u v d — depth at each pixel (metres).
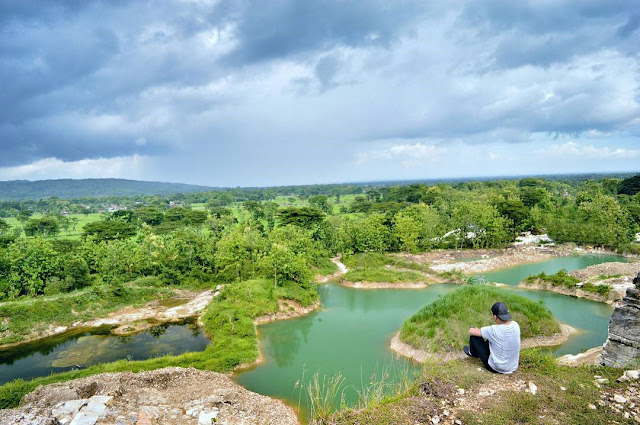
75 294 49.03
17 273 51.88
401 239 82.94
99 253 62.28
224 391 22.95
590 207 96.06
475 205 92.25
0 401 23.89
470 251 85.06
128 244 69.38
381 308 46.56
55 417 16.12
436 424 10.94
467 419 10.91
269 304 44.22
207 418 18.11
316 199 165.25
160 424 16.89
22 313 42.50
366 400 14.00
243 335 36.78
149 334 40.34
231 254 58.69
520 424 10.62
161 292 55.47
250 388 26.72
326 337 36.94
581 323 37.97
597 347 28.86
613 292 45.62
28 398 21.61
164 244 68.31
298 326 40.59
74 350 36.53
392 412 11.70
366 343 34.75
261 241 62.19
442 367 14.08
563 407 11.23
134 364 30.08
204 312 45.47
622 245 79.94
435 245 89.94
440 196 141.00
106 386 21.61
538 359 13.97
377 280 58.72
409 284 57.84
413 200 172.00
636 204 102.69
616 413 10.96
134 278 60.91
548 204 118.06
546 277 53.97
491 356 13.22
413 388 13.16
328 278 65.12
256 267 57.41
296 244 65.62
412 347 31.56
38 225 120.25
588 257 79.00
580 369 14.02
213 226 119.25
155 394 20.72
